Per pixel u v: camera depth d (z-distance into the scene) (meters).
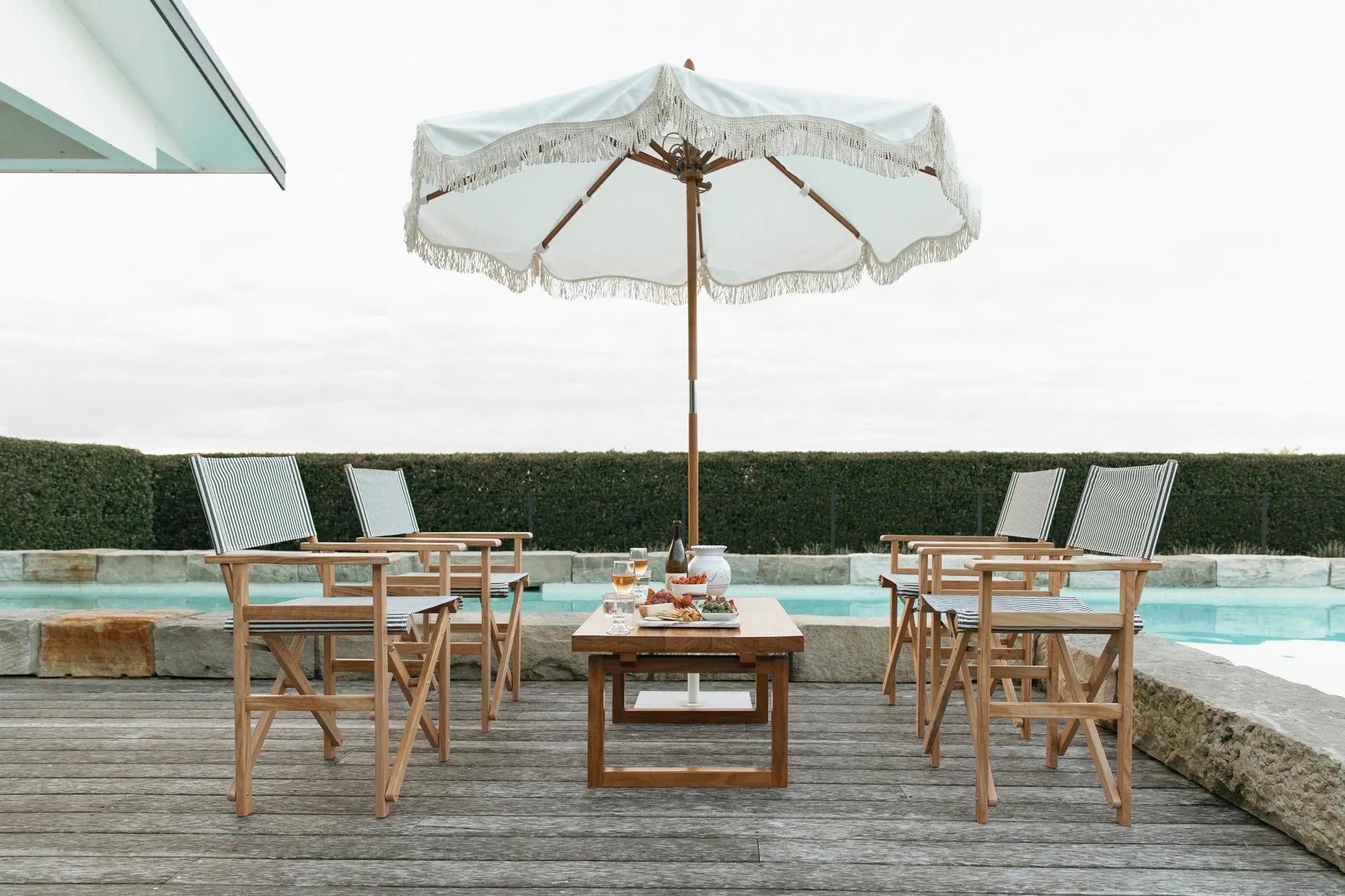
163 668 4.45
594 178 4.58
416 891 2.08
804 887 2.11
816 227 4.98
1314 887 2.11
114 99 5.30
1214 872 2.20
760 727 3.56
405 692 3.20
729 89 3.10
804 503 10.56
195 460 2.65
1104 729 3.53
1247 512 10.21
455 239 4.50
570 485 10.71
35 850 2.33
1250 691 2.93
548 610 7.29
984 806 2.52
